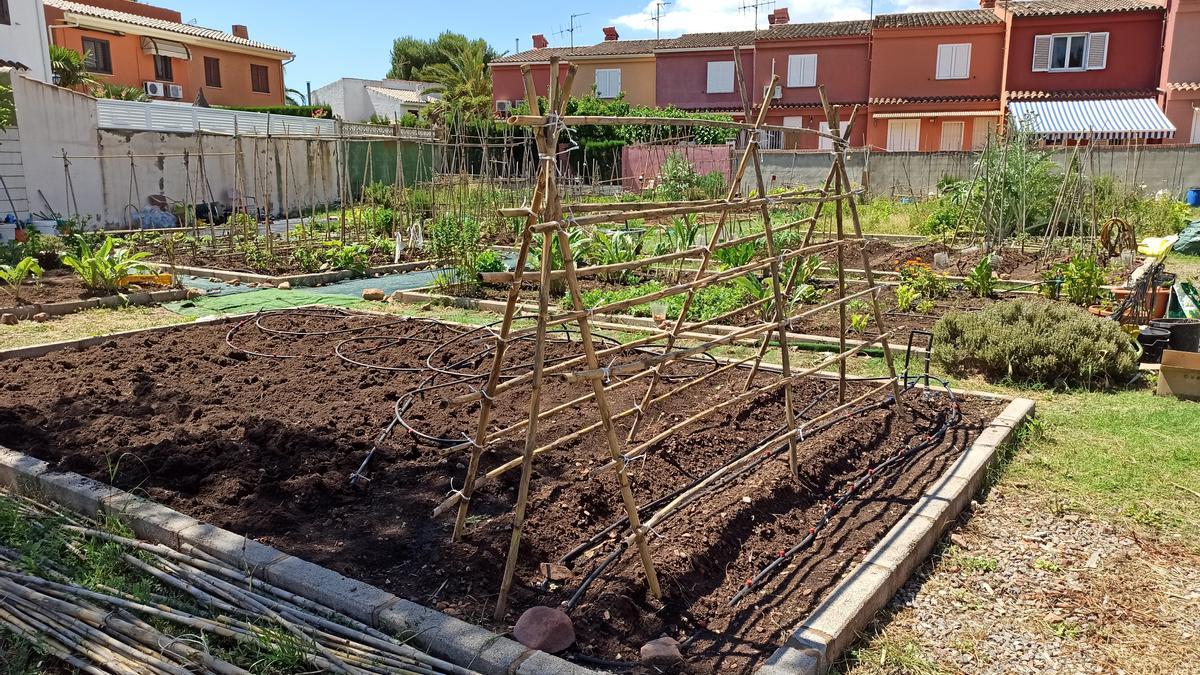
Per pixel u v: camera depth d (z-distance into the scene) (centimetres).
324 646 292
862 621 328
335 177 2636
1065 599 358
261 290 1128
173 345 745
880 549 372
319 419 530
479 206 1644
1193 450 512
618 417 430
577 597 332
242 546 354
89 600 323
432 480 440
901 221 1841
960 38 2984
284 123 2367
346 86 4281
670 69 3569
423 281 1220
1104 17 2764
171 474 436
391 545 369
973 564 385
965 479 450
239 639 295
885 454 512
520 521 315
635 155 2850
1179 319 784
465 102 3678
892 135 3114
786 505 436
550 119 298
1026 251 1437
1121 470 487
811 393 621
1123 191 1702
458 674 277
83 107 1847
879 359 731
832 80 3241
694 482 457
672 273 1122
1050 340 653
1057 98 2808
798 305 956
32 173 1717
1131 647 325
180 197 2128
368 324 846
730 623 329
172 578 335
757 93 3347
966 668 311
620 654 303
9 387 594
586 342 326
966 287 1077
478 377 644
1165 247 931
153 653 291
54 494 413
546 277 307
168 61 3222
